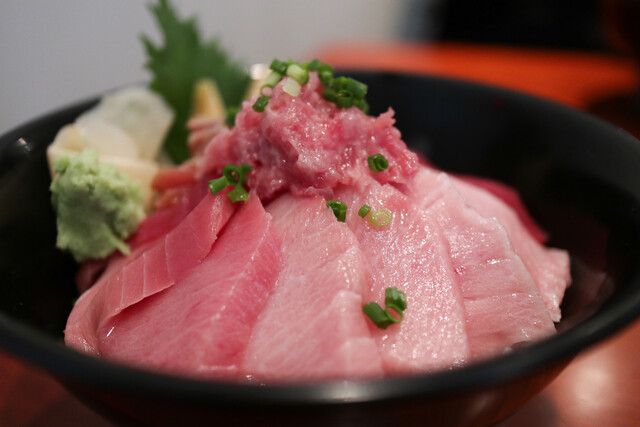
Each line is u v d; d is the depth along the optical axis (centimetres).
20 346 14
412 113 26
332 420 14
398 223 18
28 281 20
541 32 56
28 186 21
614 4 35
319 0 63
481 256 18
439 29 60
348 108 20
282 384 14
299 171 19
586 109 36
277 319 17
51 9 46
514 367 14
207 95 27
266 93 20
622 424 19
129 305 18
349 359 16
